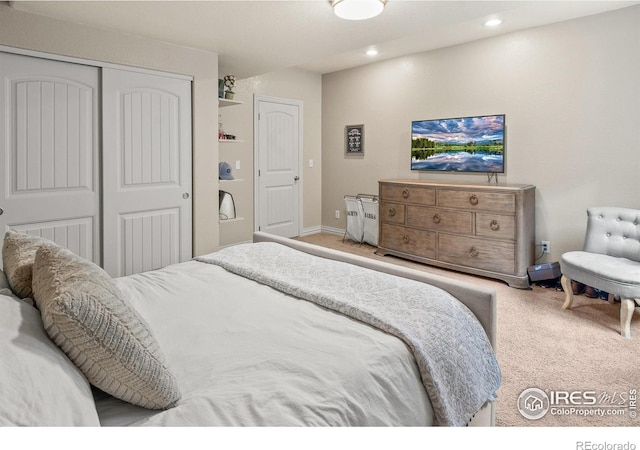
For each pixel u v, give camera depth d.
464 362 1.42
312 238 6.07
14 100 2.71
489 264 4.02
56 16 2.78
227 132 5.07
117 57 3.12
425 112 5.04
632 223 3.14
